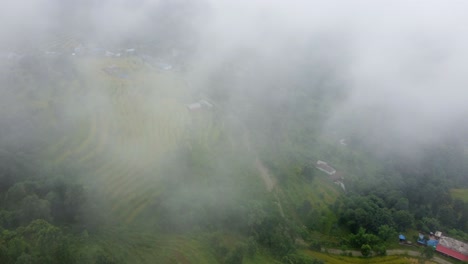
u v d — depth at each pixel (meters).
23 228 57.16
